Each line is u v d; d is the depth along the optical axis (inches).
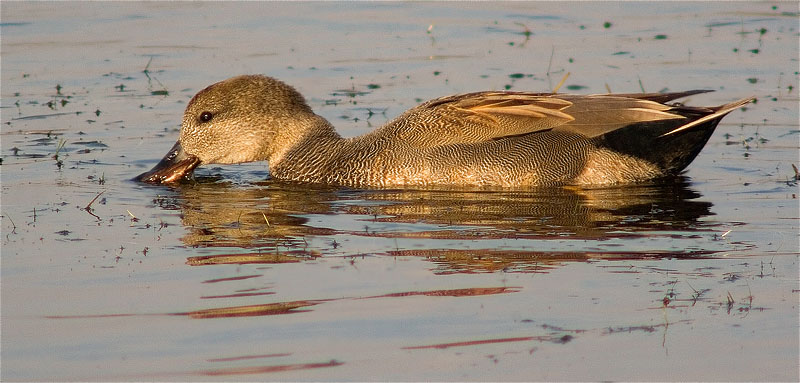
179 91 768.3
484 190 561.0
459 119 573.6
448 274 410.3
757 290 389.1
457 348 341.1
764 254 432.8
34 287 396.8
